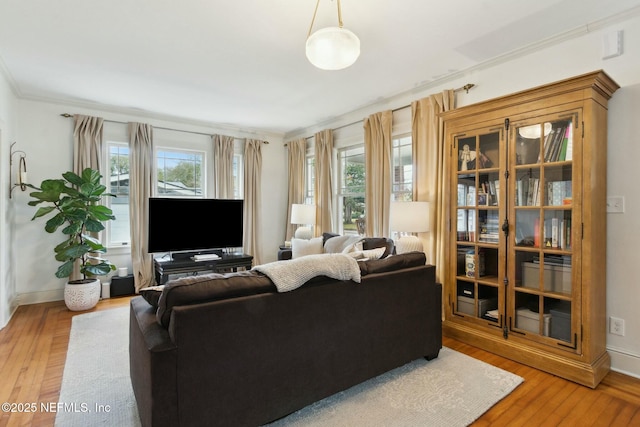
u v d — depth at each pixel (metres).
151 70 3.22
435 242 3.42
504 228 2.58
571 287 2.25
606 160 2.35
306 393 1.83
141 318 1.67
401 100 3.89
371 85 3.59
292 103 4.20
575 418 1.81
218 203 4.85
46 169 4.08
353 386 2.10
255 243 5.52
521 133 2.50
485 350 2.69
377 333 2.14
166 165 4.92
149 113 4.63
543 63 2.70
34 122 4.01
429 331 2.46
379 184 4.03
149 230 4.31
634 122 2.27
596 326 2.23
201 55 2.90
